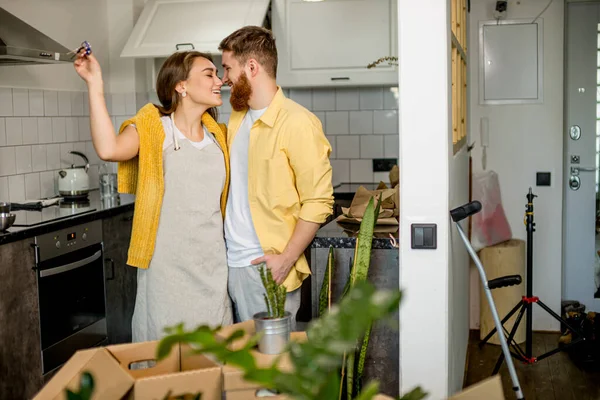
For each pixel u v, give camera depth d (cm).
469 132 487
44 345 356
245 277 262
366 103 555
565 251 513
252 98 260
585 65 500
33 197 457
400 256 262
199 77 258
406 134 256
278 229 257
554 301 495
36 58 376
